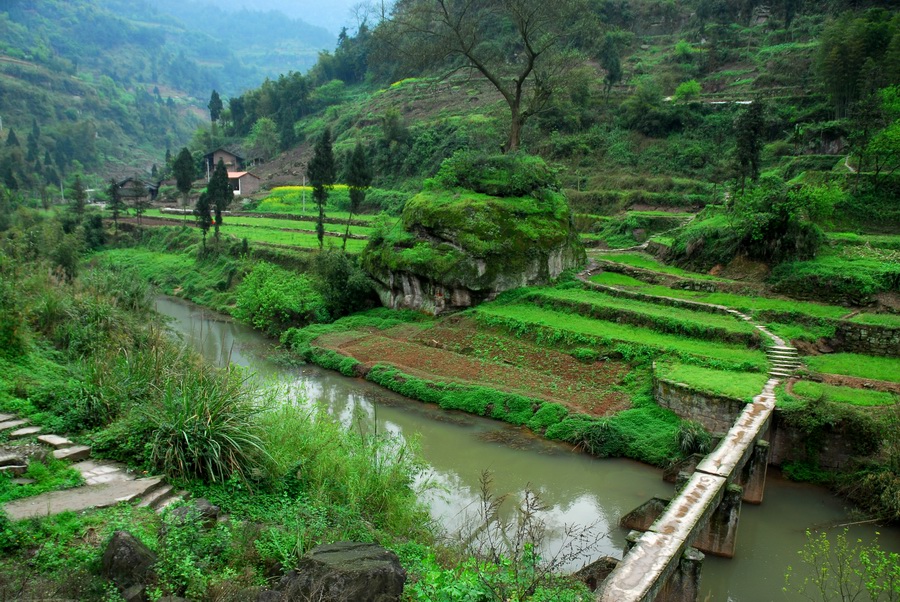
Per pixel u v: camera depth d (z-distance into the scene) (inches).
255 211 2817.4
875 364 826.8
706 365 848.3
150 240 2358.5
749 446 602.5
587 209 2127.2
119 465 475.2
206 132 4785.9
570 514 623.5
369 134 3491.6
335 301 1365.7
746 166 1445.6
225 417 503.8
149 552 327.3
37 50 7160.4
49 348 688.4
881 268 1027.9
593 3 3846.0
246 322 1422.2
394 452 635.5
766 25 3405.5
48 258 1222.9
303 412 624.7
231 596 313.1
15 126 5408.5
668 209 2016.5
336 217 2529.5
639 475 706.8
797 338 901.8
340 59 5034.5
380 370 1035.3
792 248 1140.5
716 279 1188.5
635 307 1075.3
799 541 573.0
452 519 598.9
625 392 853.8
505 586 318.3
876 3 2923.2
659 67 3326.8
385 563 321.4
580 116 2790.4
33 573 315.6
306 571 315.6
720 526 534.3
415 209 1323.8
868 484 612.1
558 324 1045.2
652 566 396.2
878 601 466.9
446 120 3048.7
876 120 1444.4
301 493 484.4
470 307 1228.5
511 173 1347.2
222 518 424.5
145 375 586.6
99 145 5821.9
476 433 824.3
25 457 452.1
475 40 1508.4
